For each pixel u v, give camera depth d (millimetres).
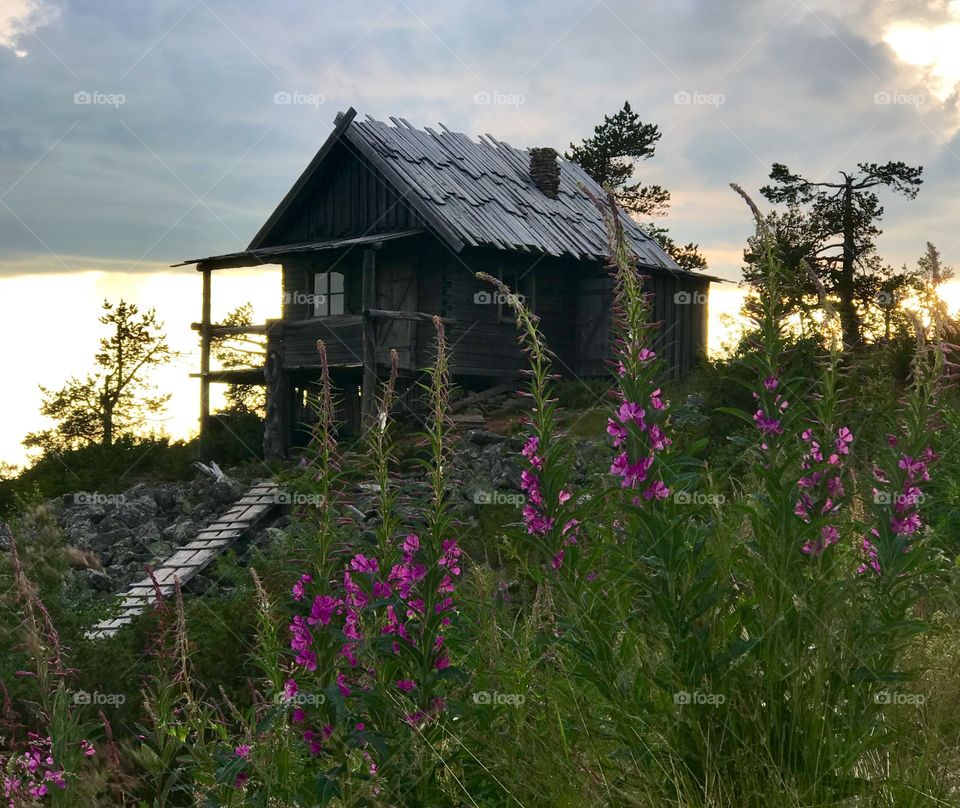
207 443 24141
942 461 5754
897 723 3891
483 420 19516
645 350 4289
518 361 23875
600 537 4523
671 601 3822
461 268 23203
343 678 4039
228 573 10125
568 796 3707
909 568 3990
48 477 22750
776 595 3891
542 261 24203
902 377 12375
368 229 24688
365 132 23984
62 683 4090
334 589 4137
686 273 25109
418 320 23406
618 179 42000
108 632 9336
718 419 13688
